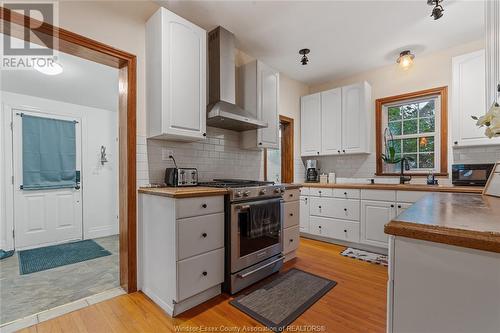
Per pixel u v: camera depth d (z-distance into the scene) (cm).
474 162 288
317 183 372
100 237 400
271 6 228
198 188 203
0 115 327
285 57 329
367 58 332
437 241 64
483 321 59
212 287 195
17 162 336
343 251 303
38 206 350
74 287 216
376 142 364
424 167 335
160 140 230
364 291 203
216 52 261
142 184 215
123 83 214
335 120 371
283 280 224
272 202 238
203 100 228
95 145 407
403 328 70
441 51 311
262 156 342
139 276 209
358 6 227
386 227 73
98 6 193
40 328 158
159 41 202
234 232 202
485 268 59
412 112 346
